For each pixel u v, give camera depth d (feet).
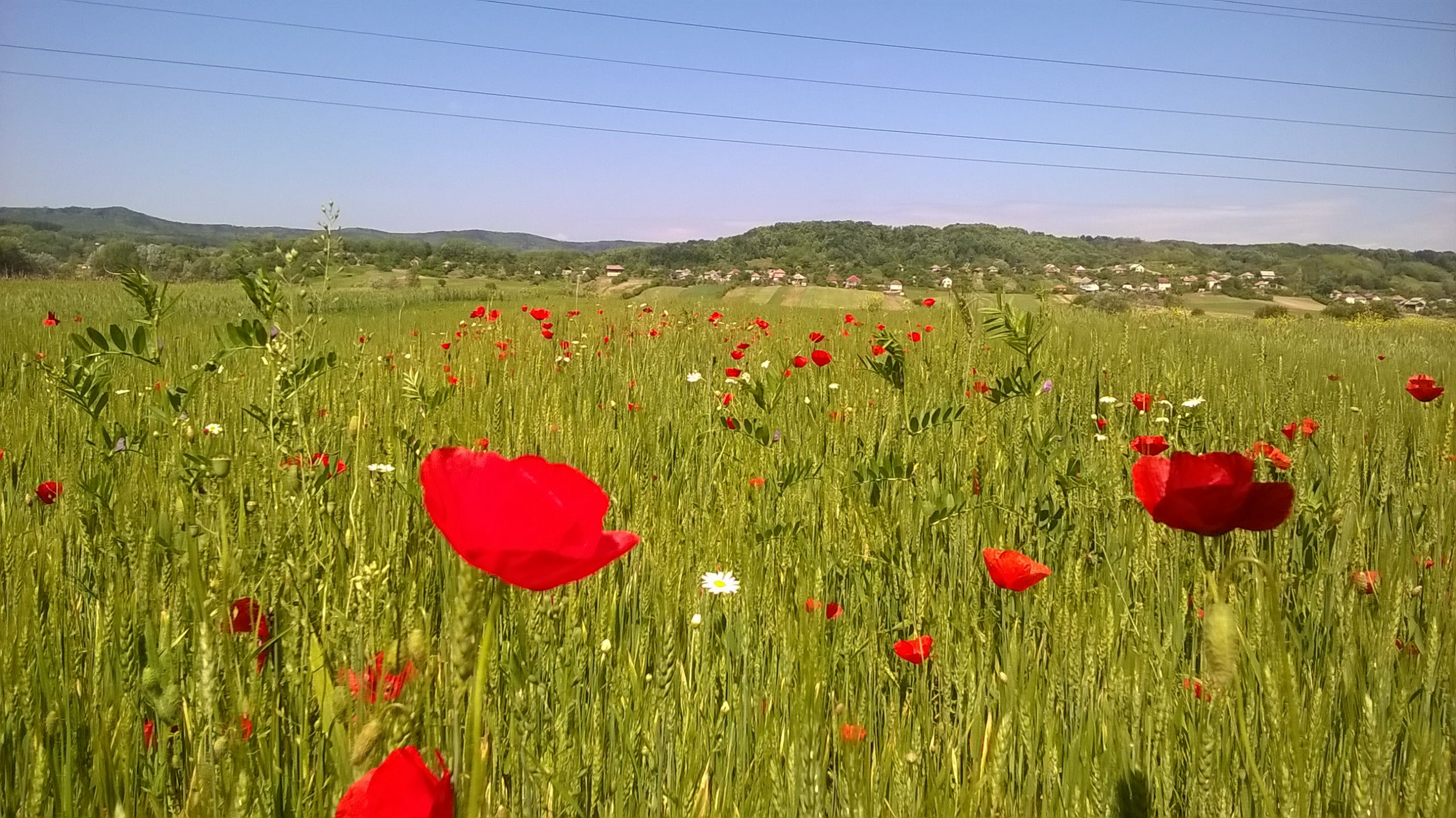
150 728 5.69
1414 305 226.58
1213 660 3.98
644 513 9.43
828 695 6.68
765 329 33.09
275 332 8.30
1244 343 39.34
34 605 6.59
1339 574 8.10
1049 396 16.07
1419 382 14.84
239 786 3.87
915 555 9.75
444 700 4.89
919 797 5.36
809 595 8.23
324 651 4.49
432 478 2.73
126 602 6.78
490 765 5.00
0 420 13.50
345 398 13.19
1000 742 4.99
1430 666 6.07
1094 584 8.22
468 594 2.82
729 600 8.31
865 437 13.44
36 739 5.07
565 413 15.47
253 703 4.60
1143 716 5.98
